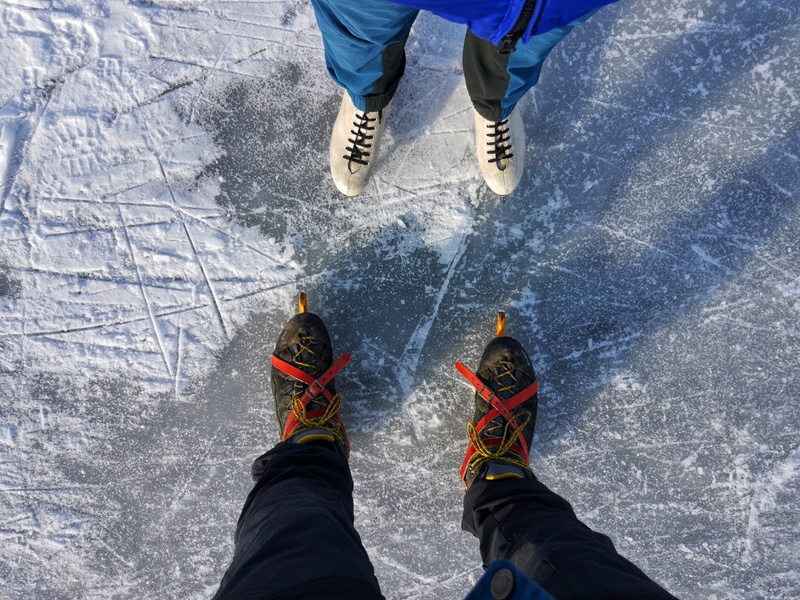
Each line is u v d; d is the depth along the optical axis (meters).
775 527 1.56
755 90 1.59
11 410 1.57
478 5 0.82
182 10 1.61
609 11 1.60
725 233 1.58
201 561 1.57
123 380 1.58
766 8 1.60
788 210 1.58
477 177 1.59
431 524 1.57
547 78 1.60
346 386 1.58
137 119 1.60
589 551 0.97
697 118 1.59
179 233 1.59
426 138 1.60
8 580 1.56
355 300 1.58
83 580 1.57
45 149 1.59
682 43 1.60
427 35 1.61
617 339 1.58
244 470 1.57
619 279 1.58
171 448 1.57
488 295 1.58
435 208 1.59
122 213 1.59
